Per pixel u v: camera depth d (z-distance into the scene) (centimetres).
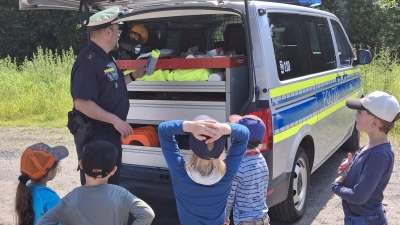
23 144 829
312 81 474
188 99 416
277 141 391
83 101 348
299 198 460
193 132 263
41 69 1343
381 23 2194
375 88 993
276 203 404
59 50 2367
